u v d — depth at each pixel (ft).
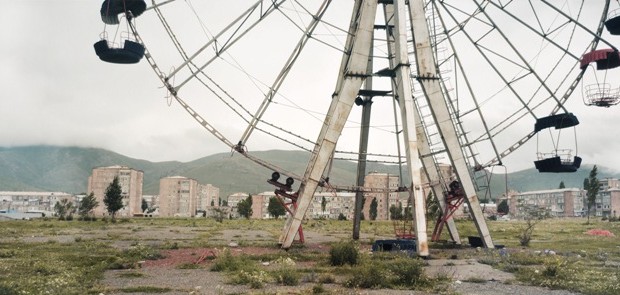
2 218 358.43
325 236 168.35
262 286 61.00
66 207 434.71
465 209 372.17
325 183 115.96
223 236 161.48
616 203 606.55
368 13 112.16
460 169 116.47
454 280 68.54
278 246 117.39
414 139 99.91
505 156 126.41
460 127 128.26
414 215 98.02
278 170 113.60
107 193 297.12
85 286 59.26
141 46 99.09
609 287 61.41
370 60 144.87
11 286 51.98
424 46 114.11
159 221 308.81
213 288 59.98
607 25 112.98
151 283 63.98
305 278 67.56
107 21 106.11
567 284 64.18
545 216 351.46
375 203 476.95
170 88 105.29
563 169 120.67
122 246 118.11
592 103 115.75
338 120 109.60
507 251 112.98
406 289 61.00
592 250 120.57
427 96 113.91
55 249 106.32
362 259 86.53
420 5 114.83
